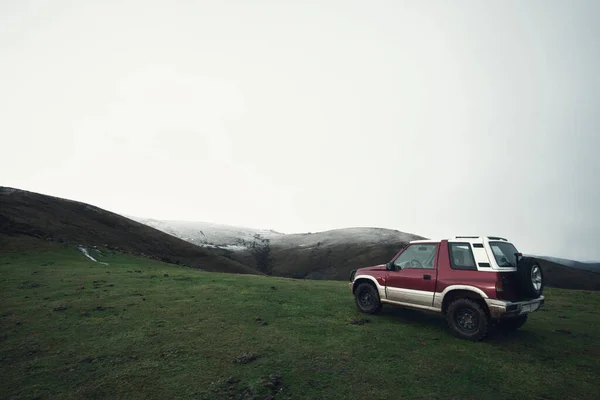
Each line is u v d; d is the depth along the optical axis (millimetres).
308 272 125500
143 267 20984
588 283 109688
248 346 6453
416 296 8055
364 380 5121
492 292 6781
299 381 5051
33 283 12711
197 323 7934
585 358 6246
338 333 7352
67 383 4992
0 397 4609
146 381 5027
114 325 7734
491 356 6207
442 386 4988
